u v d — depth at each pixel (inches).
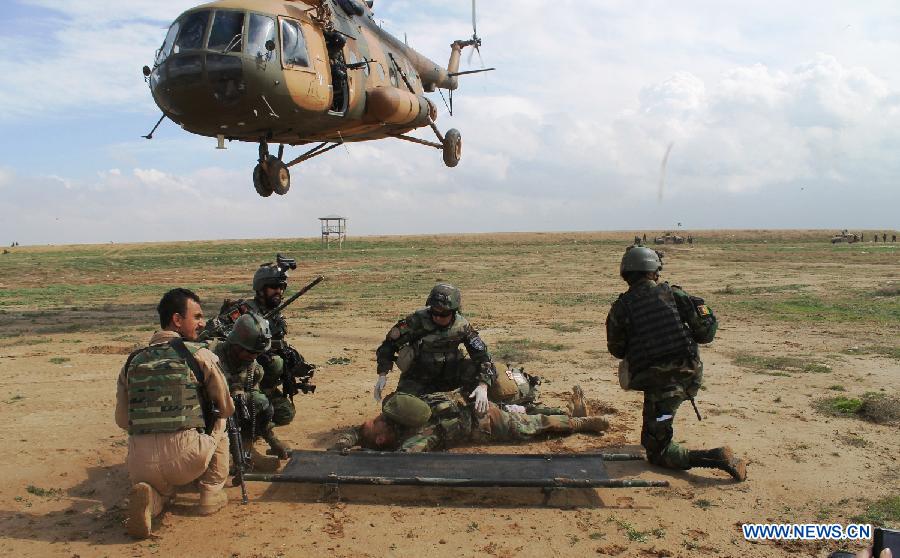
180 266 1648.6
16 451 222.8
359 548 154.6
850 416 259.3
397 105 618.5
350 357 394.0
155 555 151.6
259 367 197.9
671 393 202.4
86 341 468.8
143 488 157.3
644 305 206.2
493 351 396.2
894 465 206.4
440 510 177.0
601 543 157.0
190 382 166.4
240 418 190.1
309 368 219.5
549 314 591.5
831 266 1284.4
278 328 210.1
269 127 540.7
